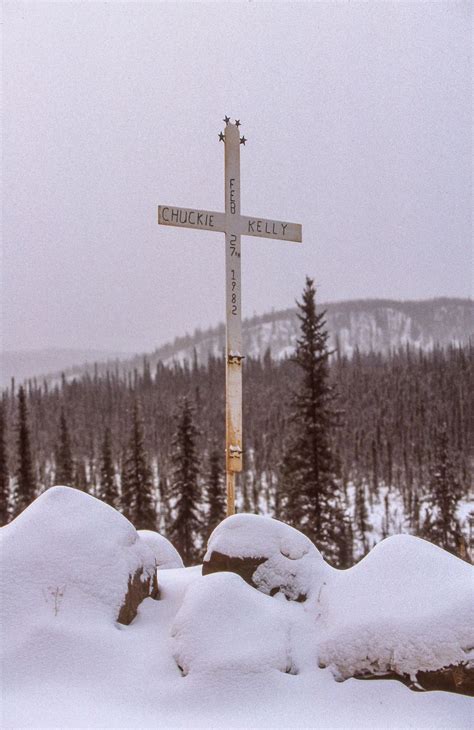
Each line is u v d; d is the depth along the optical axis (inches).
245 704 166.1
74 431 5349.4
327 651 184.2
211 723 155.3
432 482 1812.3
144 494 1772.9
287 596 218.7
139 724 151.9
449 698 164.1
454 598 181.5
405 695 166.9
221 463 1675.7
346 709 163.9
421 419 4421.8
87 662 177.9
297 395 1117.7
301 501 1074.1
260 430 4626.0
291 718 158.7
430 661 170.2
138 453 1808.6
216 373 7278.5
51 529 215.6
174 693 168.7
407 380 5536.4
